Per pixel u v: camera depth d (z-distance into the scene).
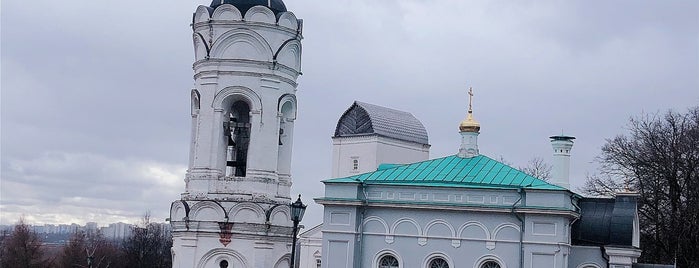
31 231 147.00
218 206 51.53
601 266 48.97
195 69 54.09
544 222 44.81
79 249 138.38
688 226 70.94
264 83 52.62
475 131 51.94
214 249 51.62
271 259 52.09
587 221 50.50
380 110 81.06
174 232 53.06
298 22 54.56
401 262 46.62
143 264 145.38
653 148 75.44
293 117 54.62
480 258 45.62
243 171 53.53
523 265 44.84
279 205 52.38
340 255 47.06
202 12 53.59
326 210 47.69
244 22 52.53
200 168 52.47
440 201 46.53
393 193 47.31
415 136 81.56
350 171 79.62
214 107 52.56
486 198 46.00
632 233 49.19
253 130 52.44
